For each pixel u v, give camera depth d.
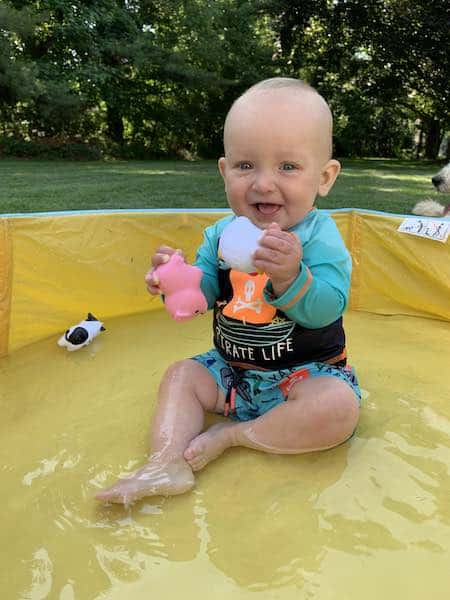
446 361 0.75
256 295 0.57
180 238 0.90
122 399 0.64
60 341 0.77
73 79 4.63
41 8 4.59
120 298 0.88
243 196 0.54
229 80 5.43
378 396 0.64
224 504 0.46
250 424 0.52
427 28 5.52
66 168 3.50
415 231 0.89
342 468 0.51
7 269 0.74
